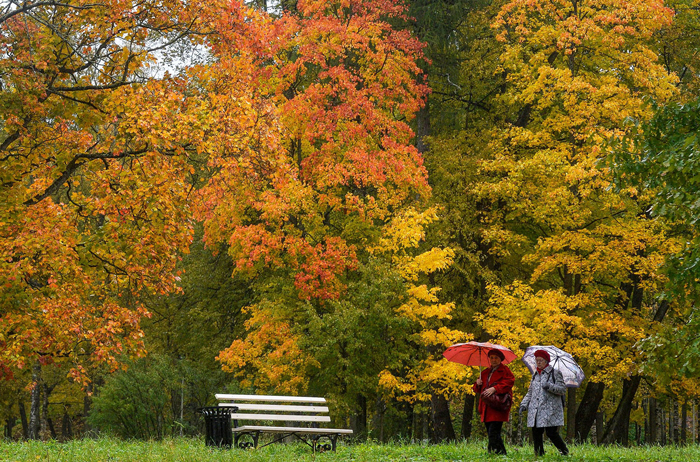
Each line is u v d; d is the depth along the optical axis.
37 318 13.41
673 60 29.67
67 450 12.45
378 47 26.56
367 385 22.52
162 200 14.10
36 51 14.22
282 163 16.64
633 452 14.38
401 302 23.56
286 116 25.09
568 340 23.41
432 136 30.77
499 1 30.50
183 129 14.73
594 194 25.16
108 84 15.32
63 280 14.09
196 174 22.75
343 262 23.91
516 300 24.11
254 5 30.20
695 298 12.11
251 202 23.77
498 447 11.94
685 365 11.80
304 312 23.94
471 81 31.30
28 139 14.28
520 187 25.88
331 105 25.98
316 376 23.91
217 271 32.53
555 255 24.22
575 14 25.44
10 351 12.80
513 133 25.75
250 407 13.68
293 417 13.55
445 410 28.39
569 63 25.77
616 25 24.75
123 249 14.15
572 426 25.12
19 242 13.13
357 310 21.95
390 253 25.05
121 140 14.71
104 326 14.32
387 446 14.04
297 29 26.11
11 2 12.52
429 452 12.73
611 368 23.05
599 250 23.44
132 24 15.27
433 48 29.28
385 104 27.75
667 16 23.91
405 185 26.08
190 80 17.30
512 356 12.05
